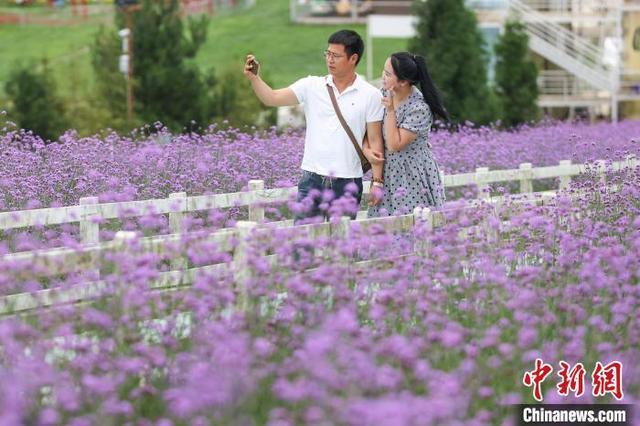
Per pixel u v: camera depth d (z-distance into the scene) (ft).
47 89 117.91
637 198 48.85
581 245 37.42
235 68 136.77
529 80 132.46
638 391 28.68
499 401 26.81
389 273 31.91
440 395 23.59
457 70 122.93
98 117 119.24
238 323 28.02
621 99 159.53
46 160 60.75
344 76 40.52
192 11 299.79
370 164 41.81
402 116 40.57
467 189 67.05
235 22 293.64
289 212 54.39
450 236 36.24
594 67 159.22
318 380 23.99
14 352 25.81
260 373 25.21
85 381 23.70
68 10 297.53
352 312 29.89
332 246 33.17
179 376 26.76
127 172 57.82
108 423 23.98
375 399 24.40
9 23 285.23
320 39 275.18
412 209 41.16
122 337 27.78
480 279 33.65
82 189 52.37
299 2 294.05
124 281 29.81
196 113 125.39
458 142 85.87
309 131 41.16
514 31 133.49
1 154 59.72
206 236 33.81
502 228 40.29
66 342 26.89
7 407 22.52
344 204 35.83
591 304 33.04
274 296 31.22
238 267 33.12
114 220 47.16
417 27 124.98
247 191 53.42
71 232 46.98
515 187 76.13
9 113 115.03
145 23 124.88
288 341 28.99
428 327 29.32
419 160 41.16
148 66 125.29
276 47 267.80
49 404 25.00
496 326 30.96
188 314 30.04
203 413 24.16
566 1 163.73
